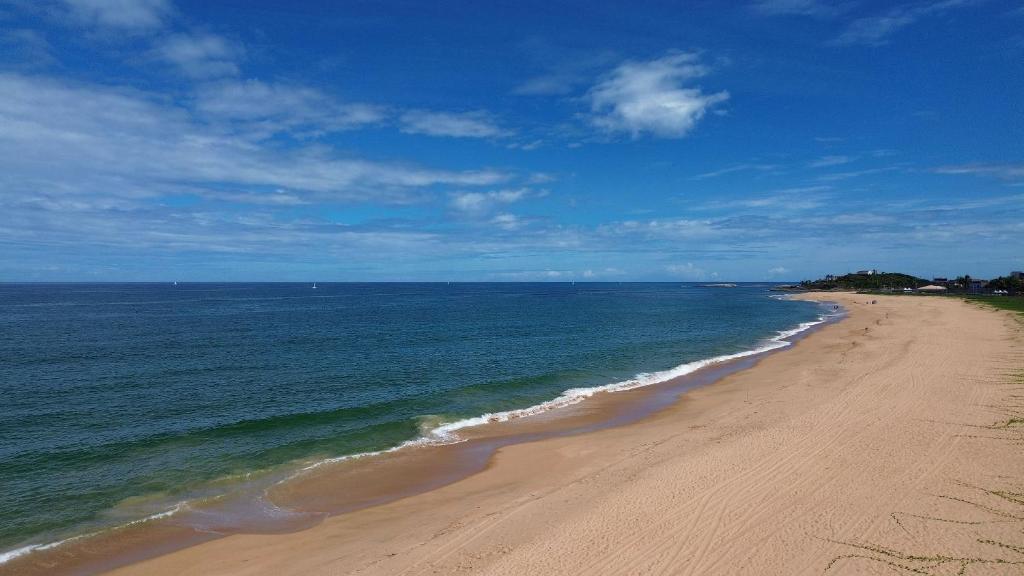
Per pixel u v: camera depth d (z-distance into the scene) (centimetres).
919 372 2366
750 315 7056
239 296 12412
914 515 991
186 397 2242
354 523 1155
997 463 1231
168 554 1031
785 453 1357
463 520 1116
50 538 1098
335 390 2400
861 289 14688
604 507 1095
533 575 843
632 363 3212
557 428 1888
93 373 2705
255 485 1377
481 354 3462
